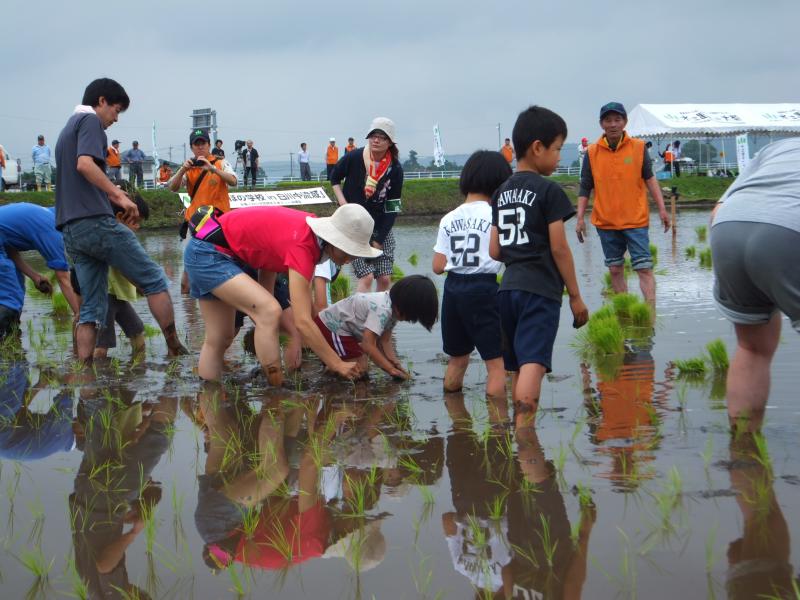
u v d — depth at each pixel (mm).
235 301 5457
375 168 7875
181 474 3771
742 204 3637
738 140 35750
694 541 2789
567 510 3117
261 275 5891
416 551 2854
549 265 4602
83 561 2881
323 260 5531
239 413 4855
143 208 6891
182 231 8680
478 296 4980
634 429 4094
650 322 7258
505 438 4078
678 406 4500
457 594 2543
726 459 3562
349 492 3457
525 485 3404
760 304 3805
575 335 6820
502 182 5234
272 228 5402
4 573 2801
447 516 3146
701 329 6871
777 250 3459
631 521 2977
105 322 6820
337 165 8125
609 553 2744
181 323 8406
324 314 5762
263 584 2664
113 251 6430
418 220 31953
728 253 3650
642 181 8305
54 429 4586
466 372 5824
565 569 2658
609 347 6078
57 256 7449
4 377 6012
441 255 5184
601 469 3531
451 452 3922
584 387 5051
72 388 5598
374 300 5590
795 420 4066
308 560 2826
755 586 2482
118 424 4652
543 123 4652
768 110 37625
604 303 8648
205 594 2613
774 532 2826
